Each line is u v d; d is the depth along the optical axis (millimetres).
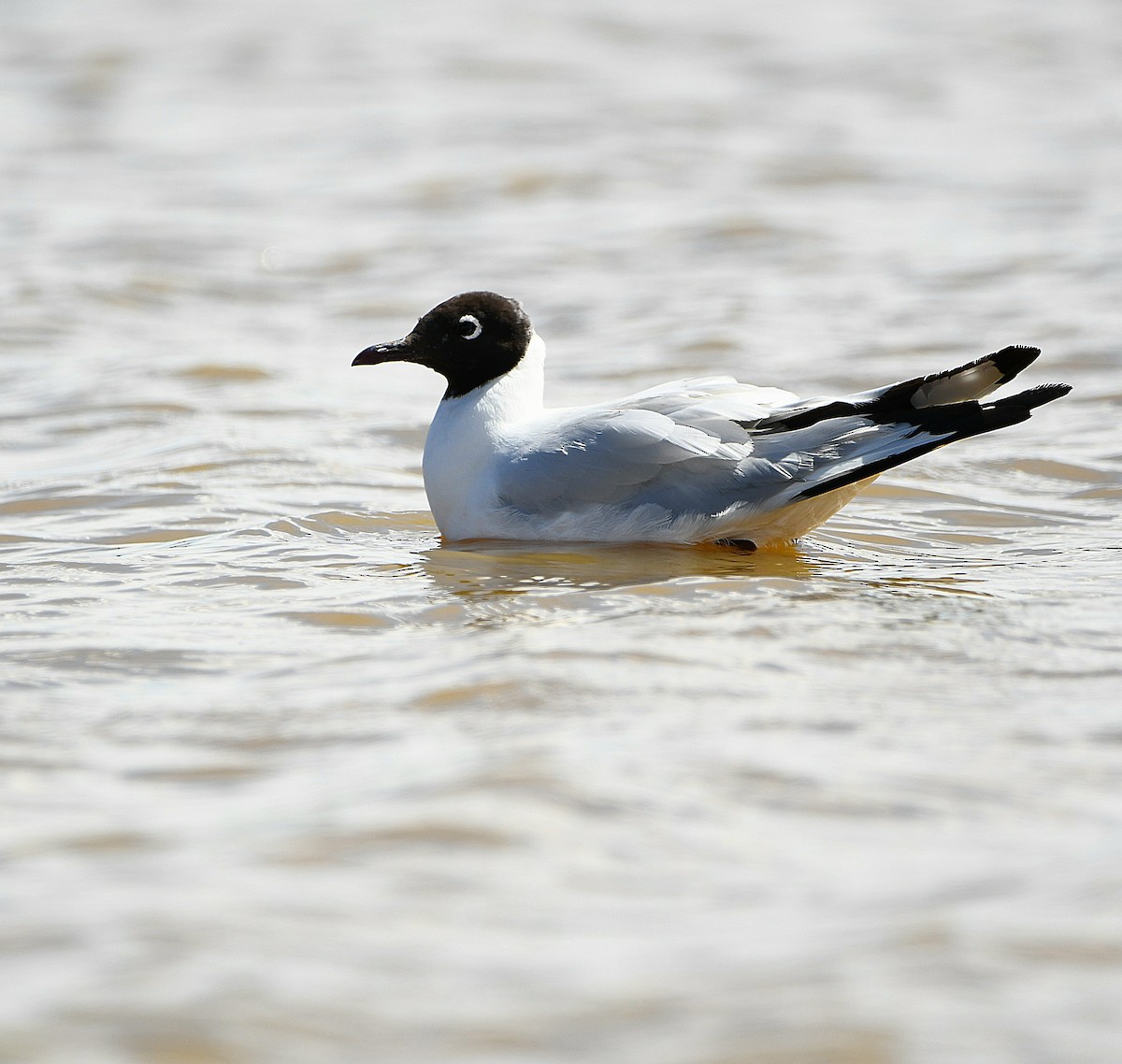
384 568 12383
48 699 9398
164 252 25484
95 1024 5820
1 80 37062
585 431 12914
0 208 27969
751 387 13188
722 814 7555
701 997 5992
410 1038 5773
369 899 6766
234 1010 5910
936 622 10664
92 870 7039
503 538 13148
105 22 42312
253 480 15250
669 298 22750
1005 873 6914
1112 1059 5555
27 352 20672
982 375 12344
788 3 44938
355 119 34188
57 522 13914
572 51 39781
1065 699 9133
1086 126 33281
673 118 33844
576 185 29234
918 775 7988
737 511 12469
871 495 14742
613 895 6820
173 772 8234
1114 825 7391
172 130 33438
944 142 32094
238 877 6957
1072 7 44844
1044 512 14172
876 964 6176
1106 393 17844
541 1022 5863
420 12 43812
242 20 42875
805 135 32625
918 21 43219
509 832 7348
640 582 11773
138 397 18359
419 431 17188
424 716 8945
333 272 24750
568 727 8656
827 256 24703
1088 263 23641
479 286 23750
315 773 8172
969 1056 5598
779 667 9703
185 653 10281
